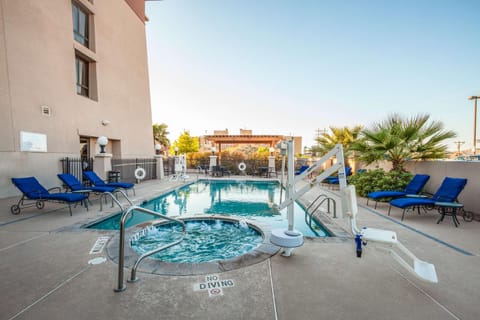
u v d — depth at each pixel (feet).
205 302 6.75
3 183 22.98
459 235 12.74
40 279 7.97
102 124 38.11
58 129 29.35
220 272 8.54
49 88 28.12
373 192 21.01
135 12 49.21
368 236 8.84
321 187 34.47
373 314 6.23
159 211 22.43
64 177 20.66
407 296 7.08
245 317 6.11
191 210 22.90
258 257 9.83
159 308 6.46
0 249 10.60
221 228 16.70
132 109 47.62
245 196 30.81
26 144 25.22
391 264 9.24
